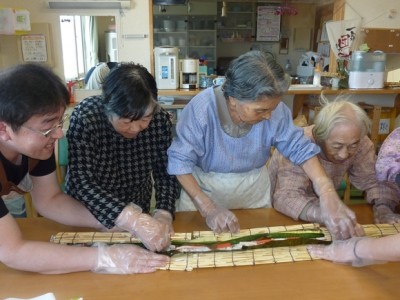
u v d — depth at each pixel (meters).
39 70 0.81
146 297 0.88
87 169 1.14
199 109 1.23
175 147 1.24
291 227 1.17
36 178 1.14
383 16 3.22
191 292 0.89
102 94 1.06
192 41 5.05
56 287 0.91
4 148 0.93
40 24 2.81
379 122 3.10
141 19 2.89
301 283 0.93
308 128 1.46
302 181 1.36
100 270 0.96
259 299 0.87
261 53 1.04
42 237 1.13
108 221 1.08
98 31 2.87
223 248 1.07
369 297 0.88
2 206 0.93
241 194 1.40
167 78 2.86
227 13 5.12
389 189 1.38
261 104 1.03
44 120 0.81
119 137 1.22
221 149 1.30
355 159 1.44
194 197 1.22
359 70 3.02
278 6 4.95
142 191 1.40
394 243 0.89
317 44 4.51
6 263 0.94
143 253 1.01
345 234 1.09
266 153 1.38
